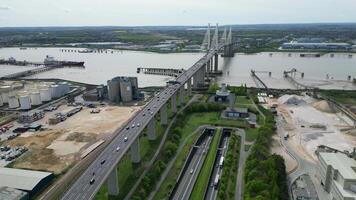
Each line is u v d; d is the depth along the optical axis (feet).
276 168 501.56
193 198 469.57
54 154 624.18
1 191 442.91
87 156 609.83
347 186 435.53
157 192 477.77
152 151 615.98
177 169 545.44
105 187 493.36
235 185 493.36
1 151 642.22
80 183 411.54
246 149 625.82
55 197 463.01
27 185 480.23
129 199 455.63
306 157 601.21
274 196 433.89
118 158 465.47
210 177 529.86
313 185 500.33
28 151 640.58
